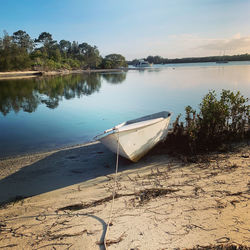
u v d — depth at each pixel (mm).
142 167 5297
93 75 61438
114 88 27328
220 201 3373
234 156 5234
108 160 6246
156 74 51438
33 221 3422
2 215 3738
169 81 31609
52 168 5953
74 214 3490
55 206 3838
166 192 3857
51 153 7289
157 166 5211
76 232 3014
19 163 6539
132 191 4055
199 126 6168
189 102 15094
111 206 3584
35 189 4754
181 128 6492
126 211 3396
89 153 7023
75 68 106062
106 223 3146
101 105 16250
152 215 3213
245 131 6539
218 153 5527
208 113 6125
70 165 6078
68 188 4629
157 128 6117
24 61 72875
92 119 12203
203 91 19312
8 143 8625
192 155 5551
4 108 16344
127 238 2783
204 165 4883
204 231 2766
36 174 5613
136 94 20797
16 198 4402
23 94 23938
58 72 80375
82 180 4996
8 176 5605
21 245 2855
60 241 2861
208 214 3090
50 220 3393
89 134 9484
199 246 2531
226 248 2459
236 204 3254
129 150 5434
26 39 97500
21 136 9484
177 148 6238
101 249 2646
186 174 4527
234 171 4414
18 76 59250
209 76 35406
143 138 5676
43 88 29453
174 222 3002
